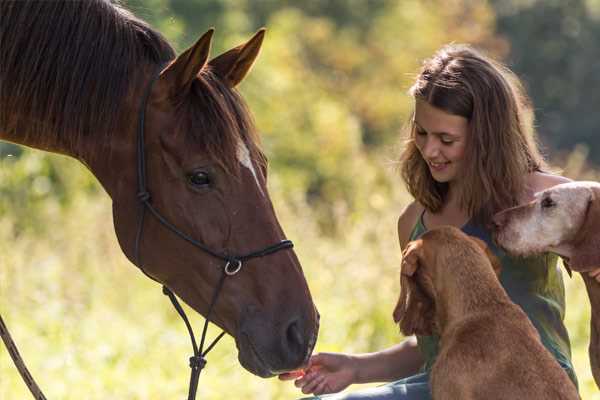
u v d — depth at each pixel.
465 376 7.18
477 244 7.69
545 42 73.62
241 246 7.28
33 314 18.08
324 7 57.12
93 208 22.61
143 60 7.57
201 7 45.53
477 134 7.67
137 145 7.40
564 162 55.12
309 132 42.50
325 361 8.38
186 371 15.17
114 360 15.65
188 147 7.27
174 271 7.46
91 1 7.61
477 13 57.09
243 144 7.38
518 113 7.88
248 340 7.24
